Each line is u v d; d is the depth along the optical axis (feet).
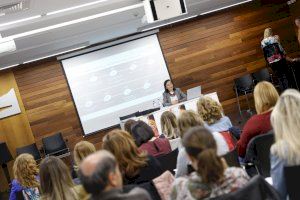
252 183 6.96
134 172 10.41
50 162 10.91
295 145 7.98
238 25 42.57
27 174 13.78
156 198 9.84
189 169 10.07
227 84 41.96
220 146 11.35
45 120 38.09
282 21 43.52
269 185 7.10
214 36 41.98
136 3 29.04
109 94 39.32
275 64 31.96
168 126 16.84
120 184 6.46
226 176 7.39
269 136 11.02
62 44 34.76
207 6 38.45
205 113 14.69
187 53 41.29
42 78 38.24
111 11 29.30
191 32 41.47
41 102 38.09
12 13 23.70
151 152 14.28
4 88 37.37
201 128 7.61
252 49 42.75
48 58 38.42
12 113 37.37
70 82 38.73
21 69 37.83
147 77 40.19
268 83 12.23
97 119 39.01
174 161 13.64
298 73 32.30
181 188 7.59
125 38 39.63
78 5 25.91
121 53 39.70
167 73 40.65
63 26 29.53
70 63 38.83
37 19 26.40
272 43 31.83
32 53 34.81
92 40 36.76
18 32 28.07
